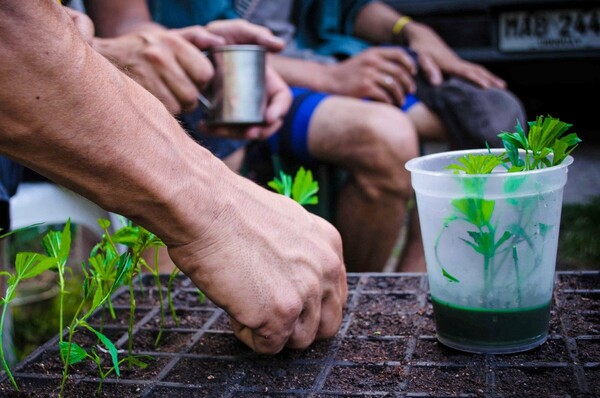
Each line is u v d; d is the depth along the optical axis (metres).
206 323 0.72
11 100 0.44
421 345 0.63
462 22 2.17
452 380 0.56
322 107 1.28
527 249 0.58
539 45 2.15
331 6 1.52
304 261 0.59
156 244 0.63
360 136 1.23
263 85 1.12
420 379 0.57
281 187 0.72
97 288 0.59
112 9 1.31
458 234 0.58
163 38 1.07
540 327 0.60
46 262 0.55
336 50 1.50
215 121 1.12
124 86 0.49
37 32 0.43
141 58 1.06
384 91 1.37
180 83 1.07
